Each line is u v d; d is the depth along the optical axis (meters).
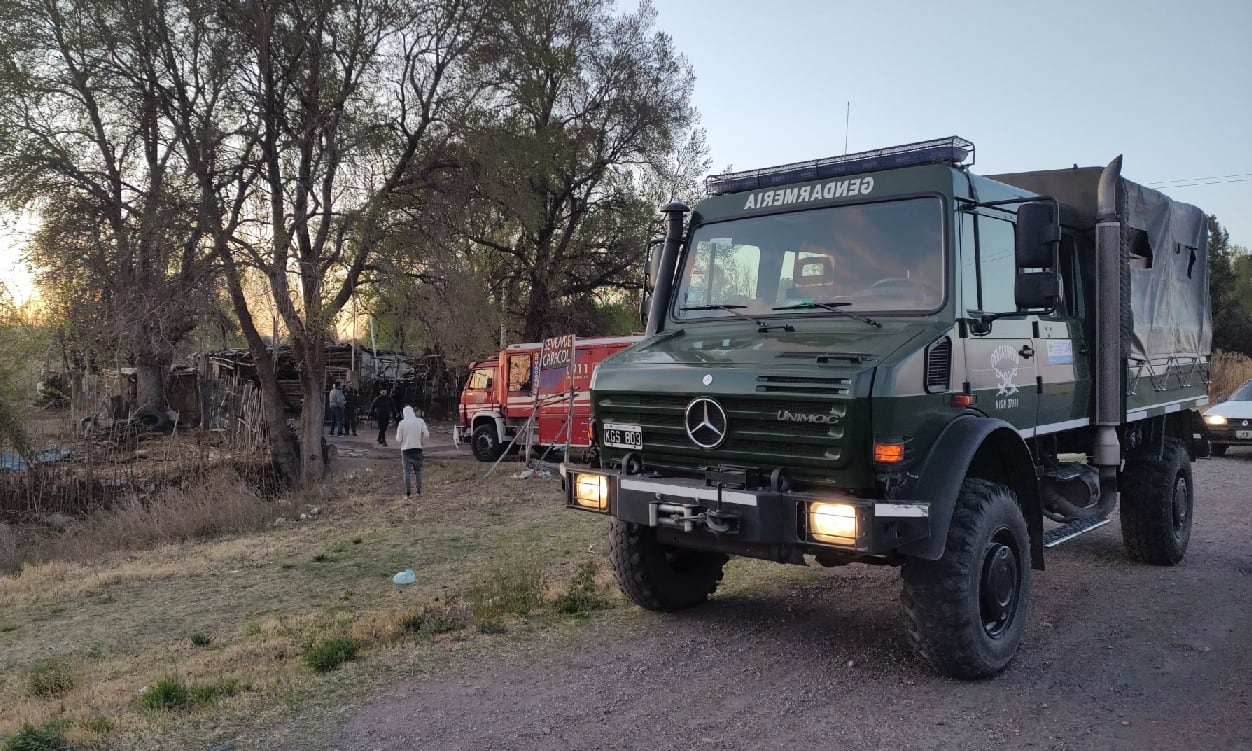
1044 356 5.85
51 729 4.37
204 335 18.38
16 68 16.67
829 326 5.20
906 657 5.37
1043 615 6.23
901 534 4.29
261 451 19.56
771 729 4.32
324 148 18.75
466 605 6.86
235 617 8.06
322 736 4.32
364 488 17.83
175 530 14.09
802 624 6.10
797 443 4.50
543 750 4.11
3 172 16.44
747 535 4.53
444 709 4.64
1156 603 6.48
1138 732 4.21
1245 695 4.66
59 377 20.89
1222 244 38.69
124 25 16.83
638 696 4.79
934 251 5.04
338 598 8.45
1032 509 5.41
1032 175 6.88
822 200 5.55
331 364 39.25
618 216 31.94
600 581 7.52
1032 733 4.21
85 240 16.59
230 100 17.72
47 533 14.23
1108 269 6.42
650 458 5.23
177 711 4.81
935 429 4.66
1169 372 7.67
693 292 6.02
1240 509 10.48
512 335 33.16
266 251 18.14
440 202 20.16
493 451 21.27
